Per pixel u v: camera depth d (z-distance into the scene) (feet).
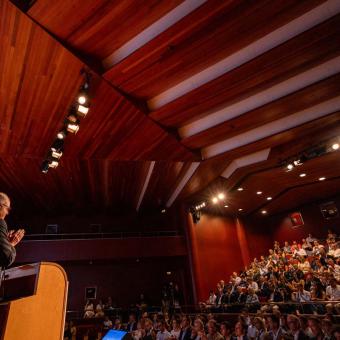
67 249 35.55
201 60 15.98
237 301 28.32
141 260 40.04
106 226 43.29
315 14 14.35
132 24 13.53
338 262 28.63
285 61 16.26
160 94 18.75
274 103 19.26
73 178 30.27
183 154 24.73
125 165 27.94
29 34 12.53
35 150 21.31
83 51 14.44
